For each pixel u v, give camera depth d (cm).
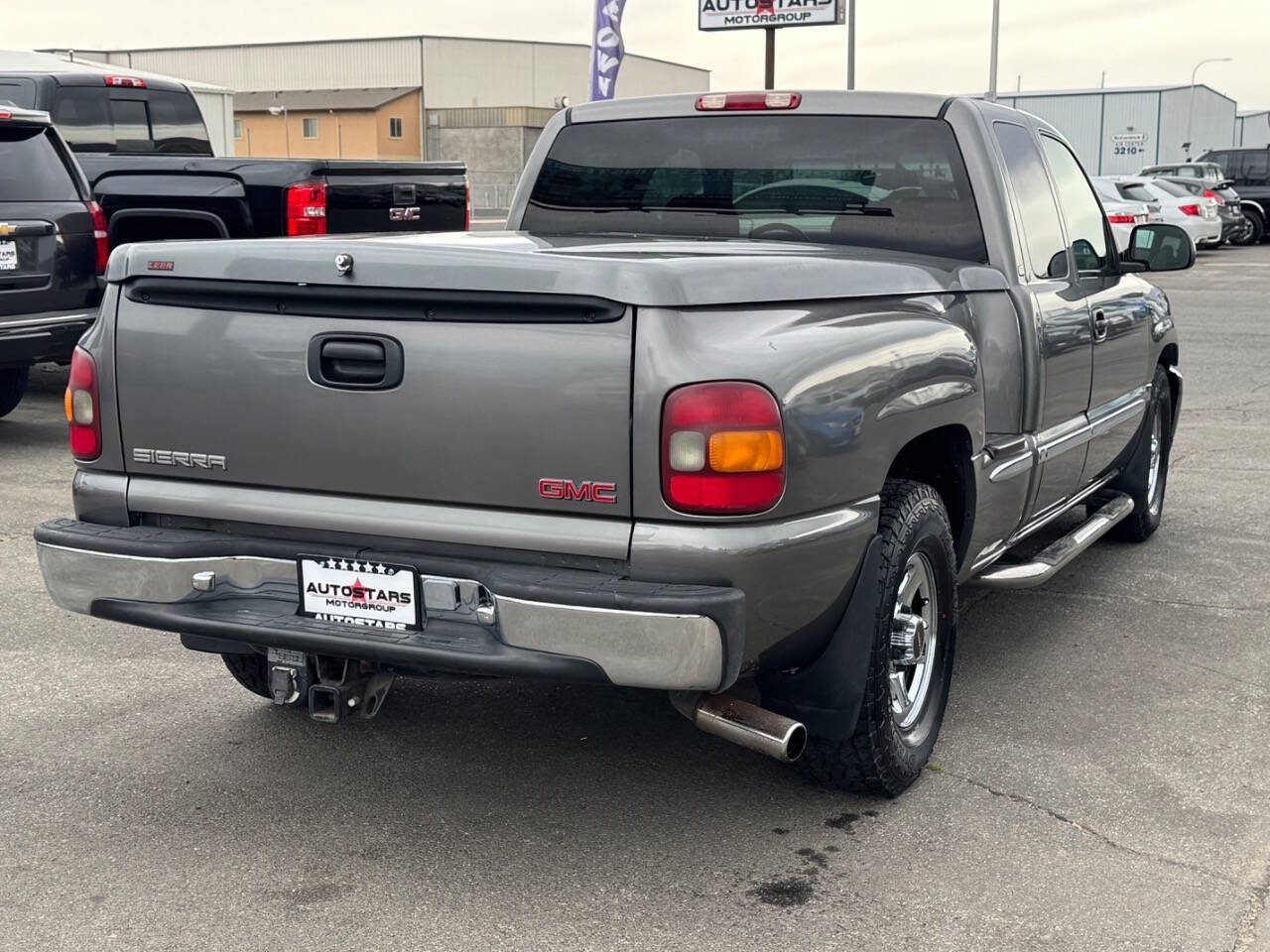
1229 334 1554
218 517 346
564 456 309
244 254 333
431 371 318
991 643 522
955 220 453
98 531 356
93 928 312
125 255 352
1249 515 735
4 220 812
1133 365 582
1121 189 2783
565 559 314
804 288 339
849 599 347
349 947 305
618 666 303
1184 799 385
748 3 2075
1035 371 452
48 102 1141
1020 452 445
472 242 350
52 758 407
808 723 357
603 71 1438
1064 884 336
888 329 355
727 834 361
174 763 405
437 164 1085
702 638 299
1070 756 415
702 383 300
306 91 8712
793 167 471
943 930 313
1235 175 3494
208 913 320
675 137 488
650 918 318
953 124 454
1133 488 642
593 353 304
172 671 480
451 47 8644
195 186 995
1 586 576
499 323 312
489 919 318
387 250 319
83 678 473
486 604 321
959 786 392
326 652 331
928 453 403
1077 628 541
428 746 419
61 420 976
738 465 301
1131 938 310
